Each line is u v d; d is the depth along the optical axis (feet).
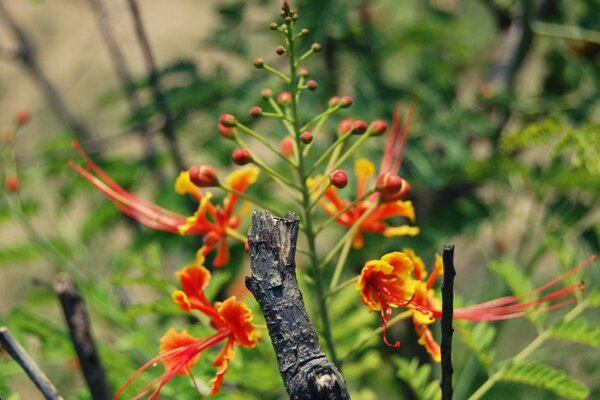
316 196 11.96
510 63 22.25
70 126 23.58
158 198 18.31
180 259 19.53
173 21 43.14
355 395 17.95
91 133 23.52
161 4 43.78
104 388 9.52
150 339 15.33
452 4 24.31
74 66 37.81
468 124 19.38
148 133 19.40
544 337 13.64
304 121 18.33
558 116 20.72
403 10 23.20
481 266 27.84
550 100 21.24
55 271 19.39
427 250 19.22
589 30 21.58
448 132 18.98
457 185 20.22
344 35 19.30
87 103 35.68
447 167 19.17
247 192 18.81
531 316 13.84
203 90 19.06
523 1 21.74
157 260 16.26
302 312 8.30
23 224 19.63
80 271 19.38
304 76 11.57
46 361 15.08
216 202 18.54
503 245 21.45
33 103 43.68
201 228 11.77
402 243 19.26
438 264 10.82
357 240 12.44
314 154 18.06
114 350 14.43
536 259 18.43
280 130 18.37
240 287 18.17
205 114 19.69
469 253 28.19
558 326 13.56
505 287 17.87
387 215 12.17
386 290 10.00
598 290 14.17
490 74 22.30
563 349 18.08
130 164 20.34
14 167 19.20
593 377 20.72
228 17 20.35
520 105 20.22
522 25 22.08
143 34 18.28
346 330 16.25
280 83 18.90
